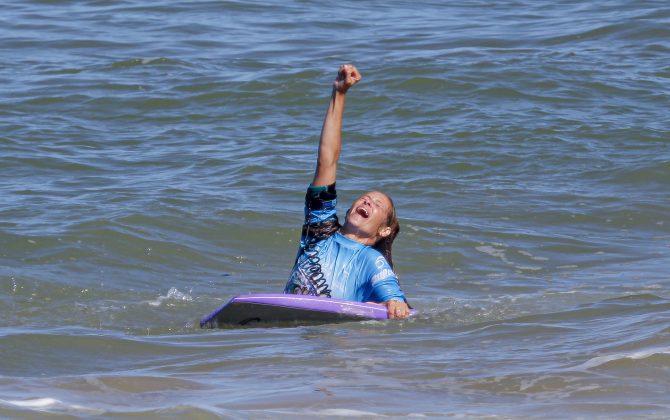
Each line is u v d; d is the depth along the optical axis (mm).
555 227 38094
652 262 34188
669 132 48656
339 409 18750
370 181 42812
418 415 18484
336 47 66812
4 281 30859
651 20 70688
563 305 29062
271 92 56219
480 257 34938
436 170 44250
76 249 33875
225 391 19938
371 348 23578
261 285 32562
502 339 24250
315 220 28109
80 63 62750
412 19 75562
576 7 78125
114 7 77875
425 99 54250
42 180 42312
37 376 21766
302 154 46688
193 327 27094
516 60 61031
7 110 52750
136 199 39375
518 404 19172
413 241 36062
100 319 27953
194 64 62312
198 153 46750
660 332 23703
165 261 33969
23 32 70125
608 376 20750
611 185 42594
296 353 23109
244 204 39281
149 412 18328
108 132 50188
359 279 27594
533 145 47219
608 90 55438
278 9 78312
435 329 25734
